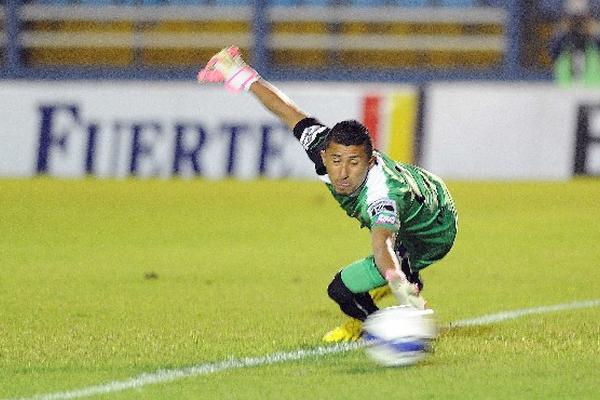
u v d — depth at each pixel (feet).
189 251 136.56
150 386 66.49
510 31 255.09
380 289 82.53
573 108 212.23
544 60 259.80
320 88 215.72
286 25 269.44
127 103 218.38
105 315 93.66
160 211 175.01
